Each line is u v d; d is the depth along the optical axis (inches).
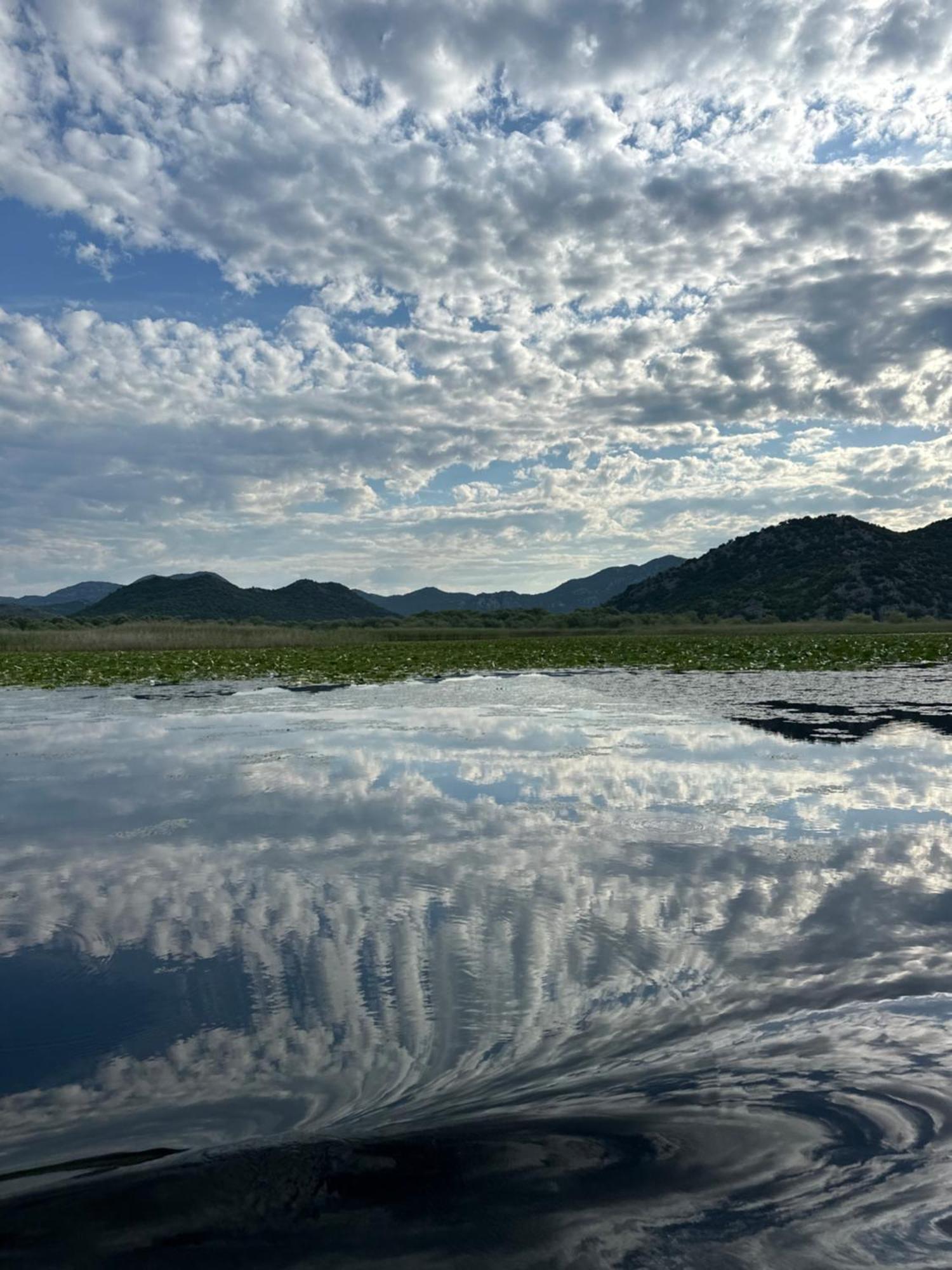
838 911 178.4
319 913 183.5
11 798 305.6
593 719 518.6
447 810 277.6
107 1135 103.9
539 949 162.1
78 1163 98.6
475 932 170.9
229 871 214.4
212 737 456.4
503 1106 109.4
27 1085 116.9
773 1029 128.6
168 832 254.8
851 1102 106.7
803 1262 79.2
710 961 154.3
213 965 157.4
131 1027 133.6
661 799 288.7
